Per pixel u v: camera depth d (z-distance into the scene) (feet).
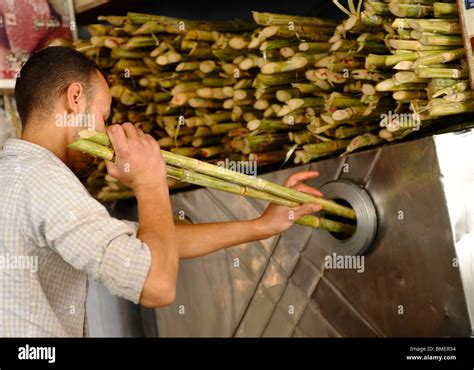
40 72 5.62
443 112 6.56
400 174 6.63
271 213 6.71
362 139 7.13
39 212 5.14
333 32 8.08
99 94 5.78
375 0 7.08
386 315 6.91
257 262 8.17
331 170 7.28
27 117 5.68
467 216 6.40
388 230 6.80
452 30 6.66
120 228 5.14
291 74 7.80
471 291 6.31
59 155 5.66
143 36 8.91
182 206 8.96
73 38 10.12
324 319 7.50
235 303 8.45
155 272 5.06
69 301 5.57
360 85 7.20
